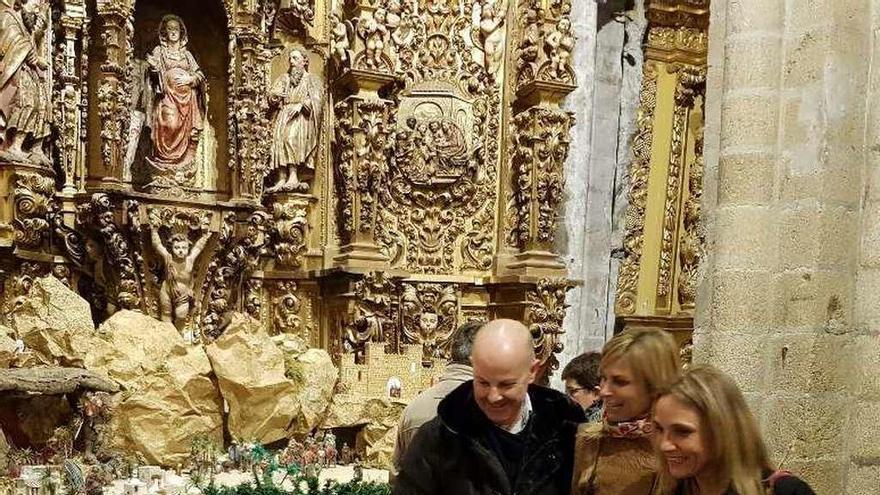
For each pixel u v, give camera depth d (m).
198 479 7.47
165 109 9.51
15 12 8.56
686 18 11.74
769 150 5.18
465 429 3.11
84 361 8.17
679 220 11.89
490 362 2.99
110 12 8.95
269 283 10.14
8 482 6.81
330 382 9.34
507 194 10.77
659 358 3.04
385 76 10.11
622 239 11.56
